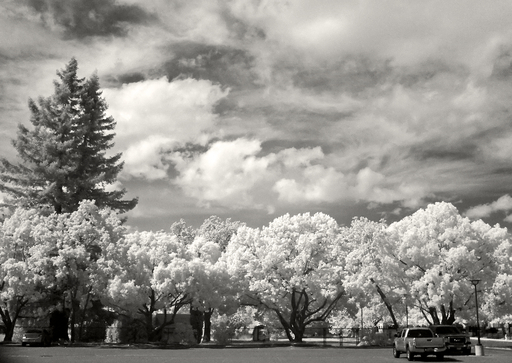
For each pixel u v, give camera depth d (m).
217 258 69.62
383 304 67.75
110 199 69.69
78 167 68.31
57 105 69.56
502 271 62.09
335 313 77.94
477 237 61.75
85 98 70.56
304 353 43.47
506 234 62.84
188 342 61.44
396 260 61.94
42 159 67.25
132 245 62.06
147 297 59.22
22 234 56.41
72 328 55.19
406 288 61.31
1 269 53.88
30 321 63.75
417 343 35.38
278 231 67.06
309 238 63.56
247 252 65.00
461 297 58.72
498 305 61.09
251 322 80.19
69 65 71.38
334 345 58.34
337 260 66.06
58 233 56.31
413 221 65.25
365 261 62.50
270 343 60.50
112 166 71.19
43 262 54.03
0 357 35.50
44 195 64.12
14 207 67.50
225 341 62.44
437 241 62.75
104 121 72.50
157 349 48.03
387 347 55.94
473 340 76.38
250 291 64.19
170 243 64.25
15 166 68.50
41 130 67.56
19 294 53.22
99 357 36.19
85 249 56.69
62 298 55.88
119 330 60.41
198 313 68.06
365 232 63.72
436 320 61.81
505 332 86.56
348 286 60.94
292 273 63.44
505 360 36.16
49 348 46.62
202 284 58.94
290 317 66.94
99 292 55.38
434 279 58.06
